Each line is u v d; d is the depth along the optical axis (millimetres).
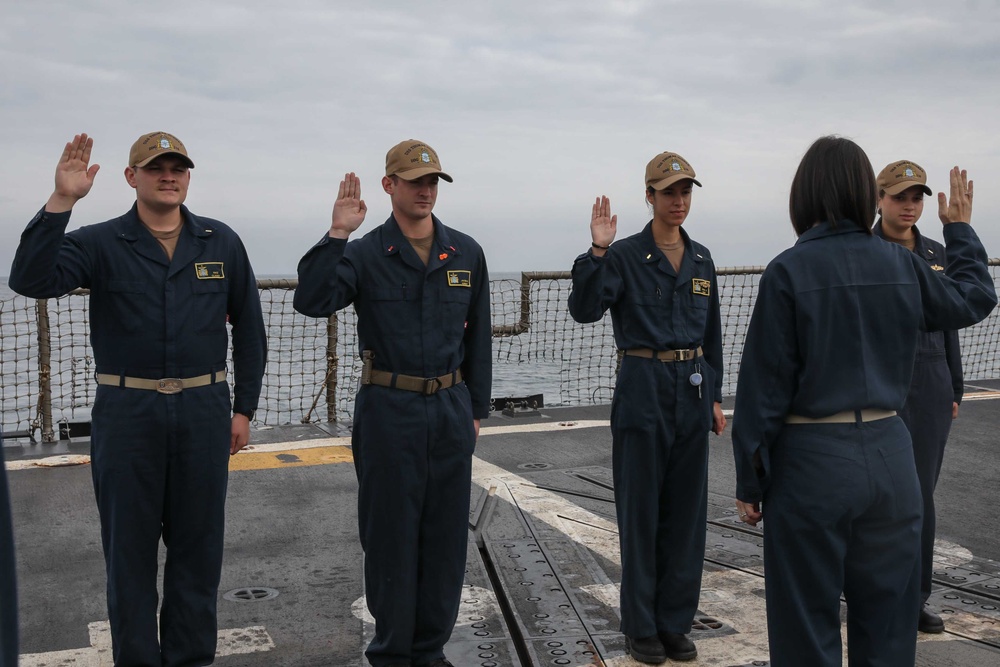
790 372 2594
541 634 3557
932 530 3570
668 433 3426
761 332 2617
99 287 3082
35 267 2846
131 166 3141
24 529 4824
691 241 3545
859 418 2561
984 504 5293
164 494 3168
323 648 3459
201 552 3207
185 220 3229
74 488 5598
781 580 2605
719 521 5004
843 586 2633
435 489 3266
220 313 3232
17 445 6789
